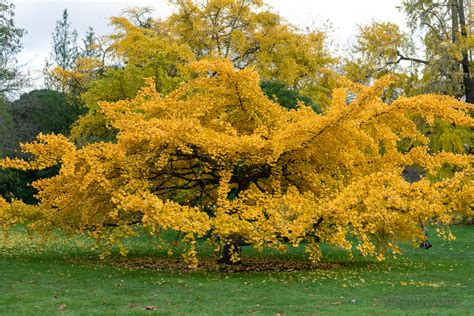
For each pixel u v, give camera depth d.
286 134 8.41
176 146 8.69
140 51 18.36
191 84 9.34
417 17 20.45
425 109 8.51
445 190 8.23
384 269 10.51
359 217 8.06
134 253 13.13
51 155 8.91
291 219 8.51
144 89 9.73
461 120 8.43
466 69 21.17
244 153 8.90
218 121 9.20
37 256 11.86
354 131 8.58
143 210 7.90
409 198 8.23
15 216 10.56
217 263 11.20
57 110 27.94
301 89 23.00
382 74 21.61
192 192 11.38
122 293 7.44
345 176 9.87
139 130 8.41
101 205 9.70
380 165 9.74
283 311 6.39
